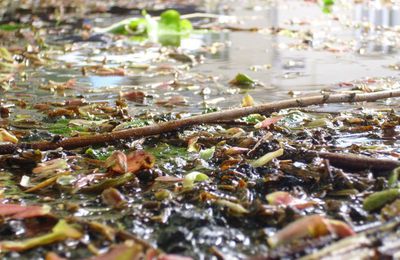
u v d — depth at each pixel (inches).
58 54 79.0
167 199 34.5
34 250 30.7
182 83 61.0
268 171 37.1
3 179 38.0
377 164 36.8
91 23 110.0
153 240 31.4
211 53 79.3
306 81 60.6
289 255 29.5
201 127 44.8
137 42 88.6
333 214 32.9
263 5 138.8
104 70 67.2
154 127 42.8
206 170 38.2
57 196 35.8
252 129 44.5
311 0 144.3
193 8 133.0
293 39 89.4
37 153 40.0
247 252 30.4
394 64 67.7
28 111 51.4
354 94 47.1
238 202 33.9
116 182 36.2
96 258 28.9
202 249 30.7
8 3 143.9
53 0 151.2
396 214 32.0
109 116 49.6
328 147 40.5
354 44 82.7
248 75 64.6
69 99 55.0
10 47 83.1
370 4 130.3
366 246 28.9
